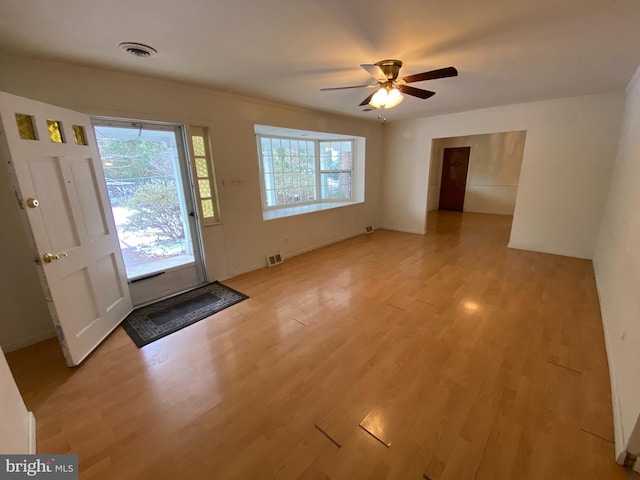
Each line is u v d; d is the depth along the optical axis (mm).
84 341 2160
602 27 1801
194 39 1891
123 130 2820
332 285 3424
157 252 3314
